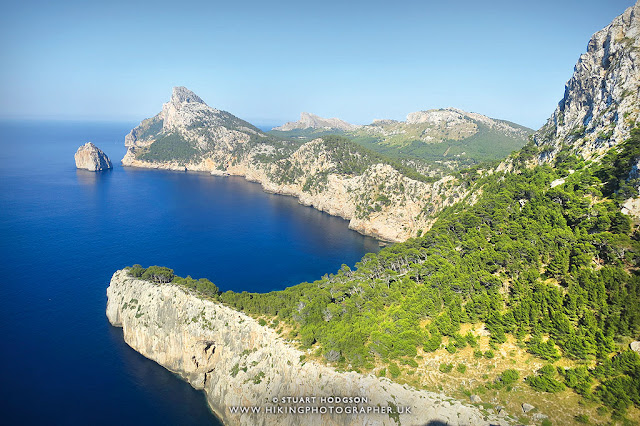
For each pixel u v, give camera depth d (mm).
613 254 77938
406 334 77000
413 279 103250
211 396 92375
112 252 188375
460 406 62719
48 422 82938
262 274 171000
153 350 104625
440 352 74562
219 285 157125
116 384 95875
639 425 52250
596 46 137625
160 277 123000
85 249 191000
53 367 100688
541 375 63031
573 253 82500
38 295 140000
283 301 102438
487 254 93875
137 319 108500
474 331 77250
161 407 89812
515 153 173000
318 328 87000
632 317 63281
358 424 69375
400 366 73688
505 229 106938
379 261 121750
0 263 169125
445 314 80125
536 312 72000
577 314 69500
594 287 71125
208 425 85625
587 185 104625
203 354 98062
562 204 105562
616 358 59312
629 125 110000
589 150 123062
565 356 65250
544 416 57594
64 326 120000
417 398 66250
